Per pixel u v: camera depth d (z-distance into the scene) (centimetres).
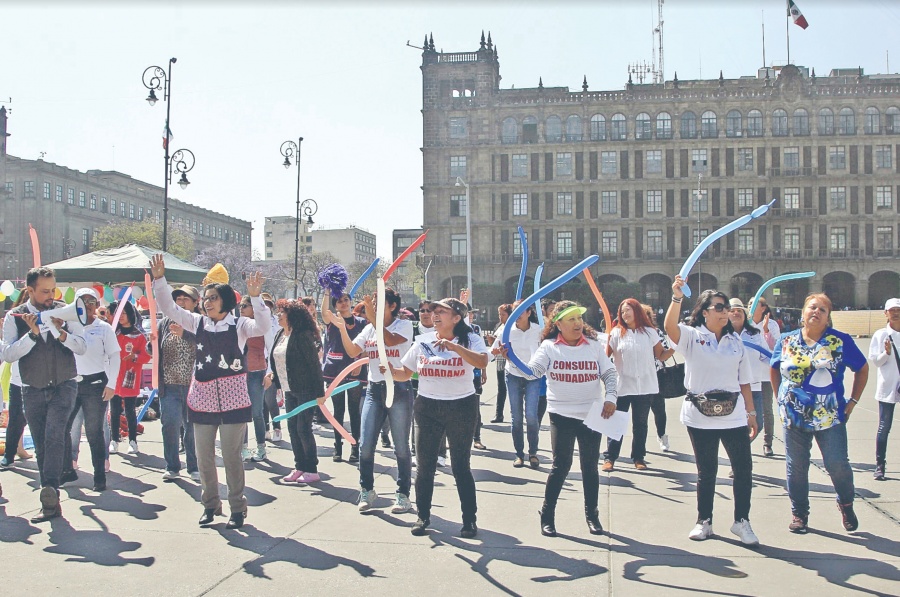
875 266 6888
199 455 647
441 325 617
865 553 565
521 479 841
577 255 7131
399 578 519
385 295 714
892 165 6900
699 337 600
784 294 7031
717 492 768
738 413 595
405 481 700
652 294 7288
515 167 7206
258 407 934
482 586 502
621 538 608
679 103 7062
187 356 823
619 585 502
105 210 8869
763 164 6988
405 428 703
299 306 841
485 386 2033
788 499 734
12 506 718
